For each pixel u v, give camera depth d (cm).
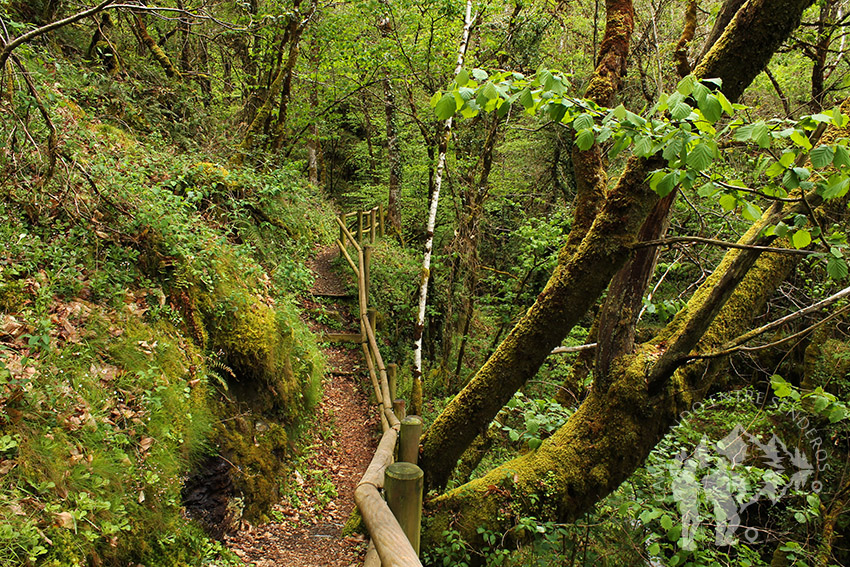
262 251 691
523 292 894
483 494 357
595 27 753
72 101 592
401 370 877
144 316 399
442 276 970
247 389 475
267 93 1018
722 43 270
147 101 793
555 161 1140
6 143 382
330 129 1405
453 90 225
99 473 283
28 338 306
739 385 779
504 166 1184
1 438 242
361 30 980
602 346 363
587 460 353
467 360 922
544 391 734
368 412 675
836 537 512
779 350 688
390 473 236
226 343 463
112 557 270
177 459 349
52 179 402
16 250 347
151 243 443
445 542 349
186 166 638
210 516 368
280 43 923
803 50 649
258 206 745
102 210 434
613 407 352
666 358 320
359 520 427
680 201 527
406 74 973
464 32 770
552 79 213
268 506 432
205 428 388
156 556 300
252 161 901
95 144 514
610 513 400
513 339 345
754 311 366
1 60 301
